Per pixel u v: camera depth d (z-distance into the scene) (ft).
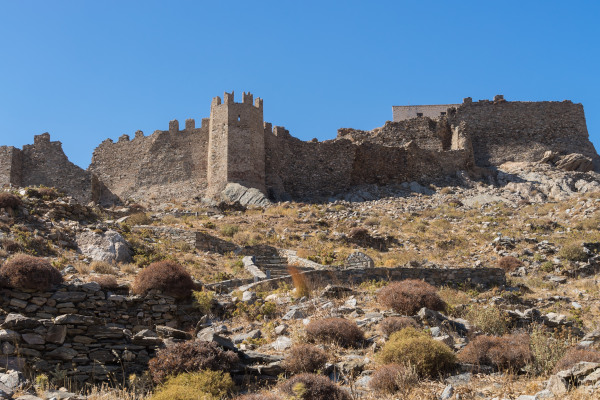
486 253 114.11
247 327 57.21
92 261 82.94
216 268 93.76
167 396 38.04
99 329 45.70
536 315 64.80
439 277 85.46
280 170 191.93
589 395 35.83
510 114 239.50
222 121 182.39
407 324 51.47
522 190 179.01
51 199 101.30
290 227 132.57
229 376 42.47
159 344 46.19
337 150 196.95
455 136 218.79
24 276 52.80
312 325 52.26
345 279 79.97
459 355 46.68
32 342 43.50
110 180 201.36
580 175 196.34
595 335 52.80
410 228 135.23
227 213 148.25
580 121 239.09
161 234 107.96
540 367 44.24
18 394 36.73
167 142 196.95
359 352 48.73
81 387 42.88
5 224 85.56
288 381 40.60
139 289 59.00
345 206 164.25
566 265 99.60
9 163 185.16
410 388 40.88
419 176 199.31
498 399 38.32
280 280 75.92
